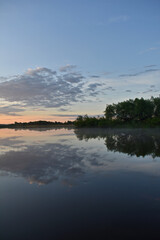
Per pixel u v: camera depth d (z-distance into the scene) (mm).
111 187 5934
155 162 8984
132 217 4219
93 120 51500
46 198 5254
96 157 10328
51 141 18531
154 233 3662
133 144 15156
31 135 27453
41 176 7125
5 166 8648
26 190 5816
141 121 46281
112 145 14836
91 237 3598
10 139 21391
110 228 3852
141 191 5582
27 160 9836
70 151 12305
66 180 6633
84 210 4566
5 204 4953
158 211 4438
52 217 4301
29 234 3719
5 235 3699
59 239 3566
